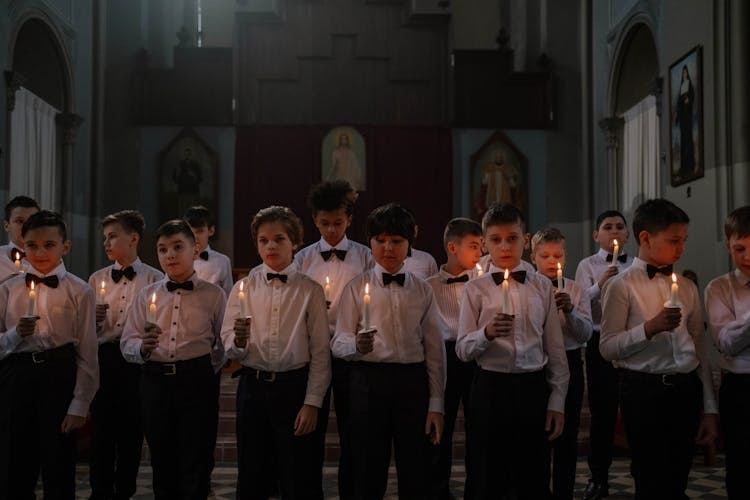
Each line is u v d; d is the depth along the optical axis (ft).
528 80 38.86
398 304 9.97
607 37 35.70
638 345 9.21
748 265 9.43
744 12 22.95
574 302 12.67
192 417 10.80
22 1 29.55
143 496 14.10
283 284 10.19
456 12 46.14
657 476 9.37
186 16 44.96
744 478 9.31
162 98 37.99
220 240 37.45
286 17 38.52
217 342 11.36
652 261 9.96
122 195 37.47
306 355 10.05
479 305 10.21
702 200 24.99
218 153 37.96
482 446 9.82
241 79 38.11
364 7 38.73
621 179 35.47
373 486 9.61
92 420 12.48
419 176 38.04
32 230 10.83
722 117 23.52
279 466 9.93
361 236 37.52
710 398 9.50
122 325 12.79
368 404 9.71
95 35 37.06
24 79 28.78
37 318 9.55
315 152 37.86
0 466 10.32
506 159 38.52
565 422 12.35
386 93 38.52
